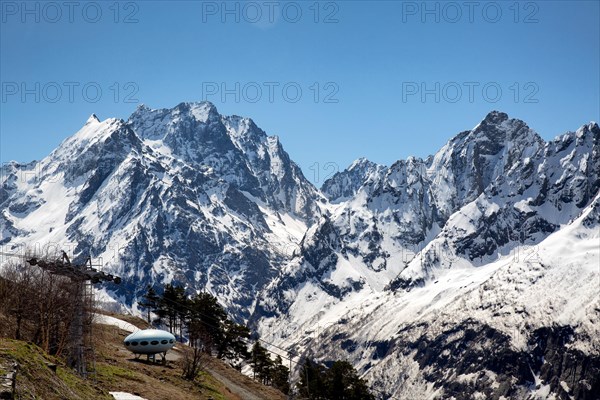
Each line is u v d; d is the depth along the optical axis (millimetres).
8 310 136750
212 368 171250
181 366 158625
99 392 104250
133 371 139125
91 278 117000
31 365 93562
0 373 85125
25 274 140375
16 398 82562
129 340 154500
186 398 131500
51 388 91688
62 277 140500
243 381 170125
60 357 126688
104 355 148625
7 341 98500
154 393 126750
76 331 116938
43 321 136000
